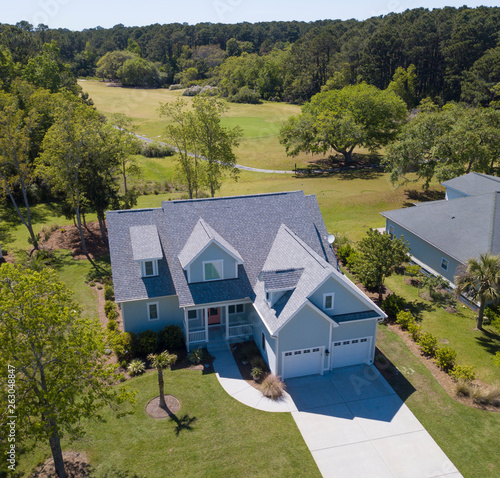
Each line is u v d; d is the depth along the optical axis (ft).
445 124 179.52
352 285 82.74
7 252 128.98
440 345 86.17
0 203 164.76
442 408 70.49
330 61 433.07
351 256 117.80
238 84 464.65
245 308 91.76
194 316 90.38
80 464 59.41
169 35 590.14
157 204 173.06
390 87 362.53
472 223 111.14
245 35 621.72
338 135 241.96
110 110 376.68
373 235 99.81
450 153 172.86
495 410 70.18
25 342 47.06
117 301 83.25
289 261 83.66
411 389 74.79
